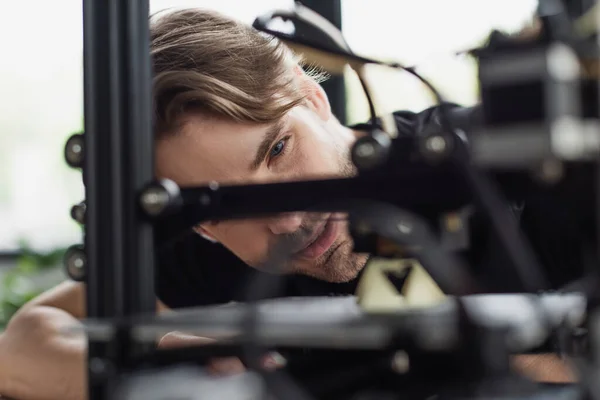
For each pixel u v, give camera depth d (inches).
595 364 18.4
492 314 18.4
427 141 19.7
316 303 23.4
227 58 39.2
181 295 46.6
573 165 18.6
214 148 37.3
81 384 36.7
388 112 40.6
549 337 21.8
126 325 20.4
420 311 19.9
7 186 118.7
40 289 112.0
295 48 32.9
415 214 21.0
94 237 24.0
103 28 24.4
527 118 18.1
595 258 19.2
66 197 117.0
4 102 118.0
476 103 19.8
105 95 24.2
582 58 18.8
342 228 37.0
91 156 24.2
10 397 38.7
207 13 41.4
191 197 24.1
